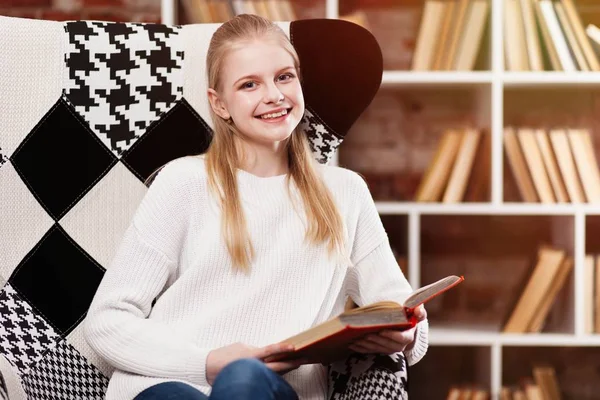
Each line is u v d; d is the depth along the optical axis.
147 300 1.29
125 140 1.48
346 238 1.38
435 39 2.42
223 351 1.19
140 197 1.47
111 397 1.25
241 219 1.33
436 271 2.77
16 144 1.44
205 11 2.39
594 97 2.71
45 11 2.62
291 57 1.37
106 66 1.49
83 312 1.44
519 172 2.41
